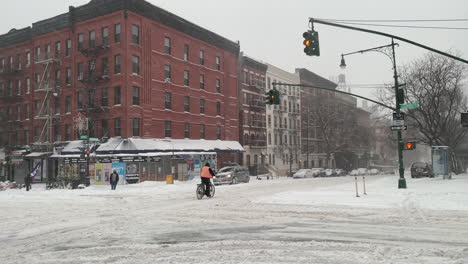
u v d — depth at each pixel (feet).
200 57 152.25
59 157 124.36
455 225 32.42
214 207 48.65
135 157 115.65
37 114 143.64
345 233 29.55
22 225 37.11
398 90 71.46
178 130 138.41
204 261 21.76
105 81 123.95
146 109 125.29
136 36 124.57
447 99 152.35
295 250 24.06
